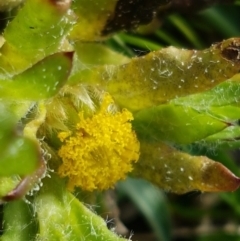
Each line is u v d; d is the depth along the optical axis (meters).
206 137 0.12
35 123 0.11
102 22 0.12
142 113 0.12
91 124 0.11
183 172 0.12
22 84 0.10
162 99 0.11
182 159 0.12
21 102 0.10
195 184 0.12
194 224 0.17
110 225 0.13
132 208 0.17
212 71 0.11
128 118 0.11
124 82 0.11
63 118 0.11
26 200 0.11
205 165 0.12
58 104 0.11
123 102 0.11
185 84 0.11
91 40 0.12
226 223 0.17
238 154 0.17
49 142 0.11
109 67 0.11
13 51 0.11
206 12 0.16
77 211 0.11
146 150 0.12
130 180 0.16
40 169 0.10
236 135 0.12
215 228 0.17
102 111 0.11
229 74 0.11
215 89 0.12
